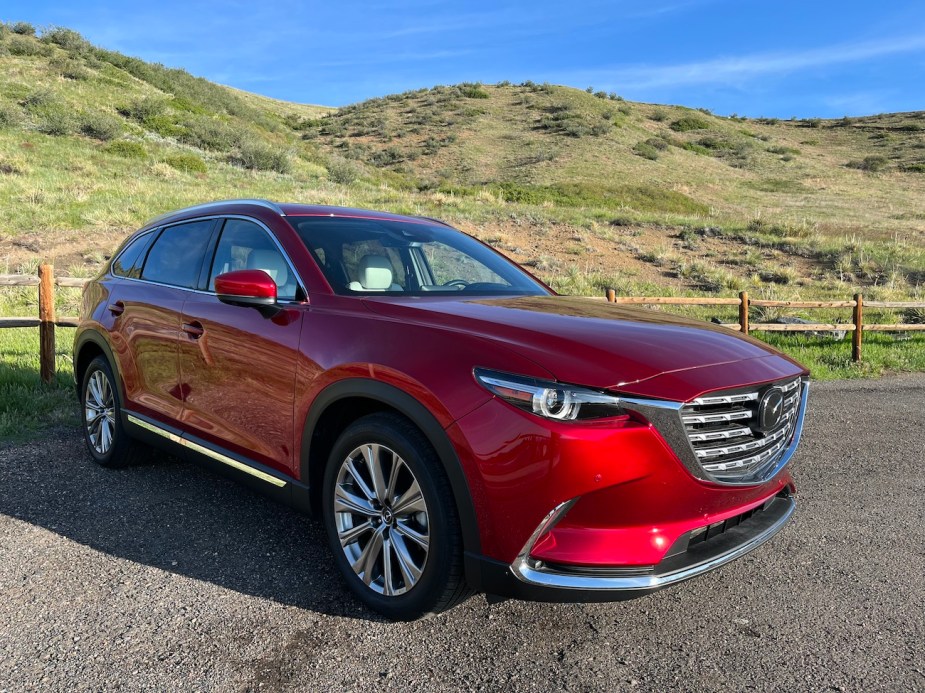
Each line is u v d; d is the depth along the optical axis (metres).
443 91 76.31
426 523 2.56
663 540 2.38
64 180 20.12
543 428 2.25
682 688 2.35
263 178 25.73
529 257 17.06
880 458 5.24
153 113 33.34
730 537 2.68
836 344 10.81
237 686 2.30
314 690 2.29
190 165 24.66
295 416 2.96
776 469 2.78
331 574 3.11
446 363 2.47
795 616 2.87
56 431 5.18
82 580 2.99
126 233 16.17
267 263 3.43
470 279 3.75
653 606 2.94
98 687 2.27
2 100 28.77
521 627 2.72
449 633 2.66
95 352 4.66
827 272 17.59
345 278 3.21
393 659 2.47
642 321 2.98
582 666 2.47
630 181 41.78
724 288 15.52
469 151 51.69
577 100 70.25
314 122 65.38
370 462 2.72
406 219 4.23
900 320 12.82
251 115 44.72
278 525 3.63
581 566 2.31
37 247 14.83
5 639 2.54
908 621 2.84
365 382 2.65
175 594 2.89
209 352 3.42
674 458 2.33
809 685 2.38
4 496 3.89
